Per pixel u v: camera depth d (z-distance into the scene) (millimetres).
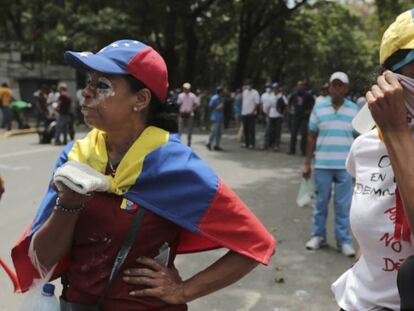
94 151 1832
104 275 1770
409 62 1660
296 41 30516
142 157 1761
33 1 24047
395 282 1791
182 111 14047
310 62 36750
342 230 5293
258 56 31219
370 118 1928
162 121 1858
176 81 24234
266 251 1807
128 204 1746
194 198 1766
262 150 13922
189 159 1797
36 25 25000
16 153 12188
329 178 5309
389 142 1567
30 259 1841
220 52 35688
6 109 17578
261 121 22828
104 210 1749
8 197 7469
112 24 19641
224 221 1784
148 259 1761
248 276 4645
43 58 23328
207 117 22297
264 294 4277
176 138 1837
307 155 5758
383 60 1740
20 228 5879
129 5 19984
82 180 1612
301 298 4207
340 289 2062
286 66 39188
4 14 26594
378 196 1807
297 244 5582
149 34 21172
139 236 1744
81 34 20219
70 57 1737
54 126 14336
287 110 14406
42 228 1763
